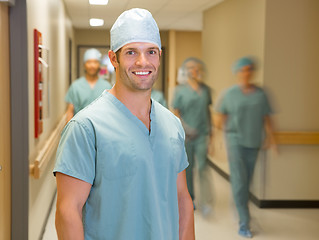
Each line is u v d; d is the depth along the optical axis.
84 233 0.96
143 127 0.98
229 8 4.60
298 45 3.57
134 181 0.95
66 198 0.91
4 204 2.09
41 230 2.86
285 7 3.54
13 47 2.17
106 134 0.93
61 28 4.89
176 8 5.55
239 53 4.24
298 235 2.96
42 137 2.91
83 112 0.96
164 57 8.47
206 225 3.11
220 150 4.81
